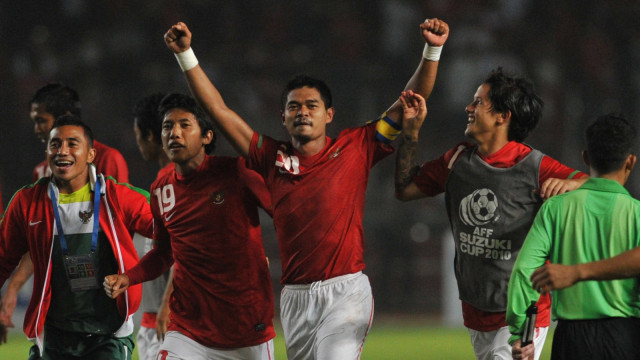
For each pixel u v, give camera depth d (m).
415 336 50.78
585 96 86.19
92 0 82.31
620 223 14.39
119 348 18.72
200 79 17.47
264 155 17.62
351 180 17.38
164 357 18.12
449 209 18.25
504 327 17.36
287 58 85.25
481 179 17.58
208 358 18.11
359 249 17.47
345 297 17.00
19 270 20.53
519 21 86.56
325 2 86.38
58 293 18.50
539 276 13.67
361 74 84.75
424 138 82.25
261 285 18.17
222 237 17.91
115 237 18.56
